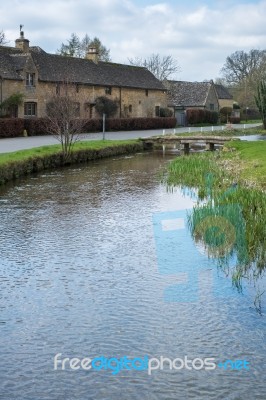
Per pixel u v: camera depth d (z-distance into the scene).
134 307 8.82
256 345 7.55
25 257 11.41
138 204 17.03
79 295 9.33
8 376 6.78
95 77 55.41
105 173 25.12
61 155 28.30
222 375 6.82
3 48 48.31
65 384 6.62
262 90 58.22
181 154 36.16
